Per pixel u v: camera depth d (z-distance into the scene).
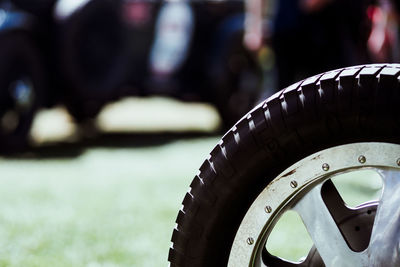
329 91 2.08
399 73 2.05
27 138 8.60
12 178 7.11
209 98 10.29
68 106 9.47
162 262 4.33
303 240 4.73
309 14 6.46
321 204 2.14
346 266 2.11
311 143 2.11
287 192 2.15
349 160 2.08
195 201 2.25
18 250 4.54
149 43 9.89
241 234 2.21
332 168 2.10
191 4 10.05
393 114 2.01
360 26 6.35
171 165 7.93
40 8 8.71
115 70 9.51
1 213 5.61
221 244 2.24
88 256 4.42
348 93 2.06
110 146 9.33
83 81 9.15
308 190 2.15
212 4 10.12
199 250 2.25
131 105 14.28
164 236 4.95
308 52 6.58
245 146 2.18
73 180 7.04
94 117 9.57
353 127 2.06
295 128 2.12
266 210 2.18
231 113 10.34
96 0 9.12
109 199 6.15
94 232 5.02
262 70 10.46
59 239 4.82
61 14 8.84
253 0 7.42
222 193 2.21
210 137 10.23
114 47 9.48
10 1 8.51
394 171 2.04
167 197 6.26
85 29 9.10
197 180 2.25
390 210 2.04
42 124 11.30
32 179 7.07
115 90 9.57
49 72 8.98
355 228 2.12
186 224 2.26
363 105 2.04
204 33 10.13
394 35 6.14
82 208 5.80
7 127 8.45
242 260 2.21
